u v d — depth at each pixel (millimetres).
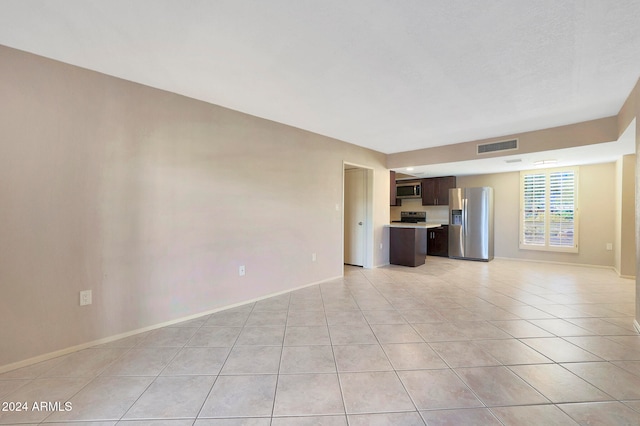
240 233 3268
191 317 2873
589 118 3398
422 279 4516
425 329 2629
